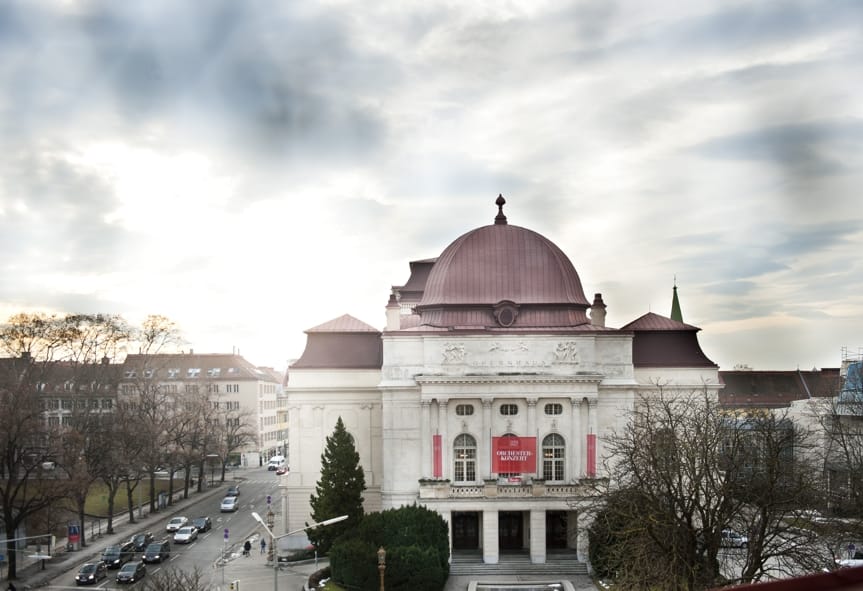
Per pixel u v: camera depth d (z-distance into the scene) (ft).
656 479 228.84
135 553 362.12
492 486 336.49
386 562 288.10
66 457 378.53
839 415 375.25
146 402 506.07
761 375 556.92
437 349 356.18
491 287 367.45
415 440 357.20
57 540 400.26
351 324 407.64
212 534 415.64
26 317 494.18
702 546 216.13
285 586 307.37
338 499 346.13
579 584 306.55
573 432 349.82
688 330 384.27
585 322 369.50
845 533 221.25
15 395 360.07
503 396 350.84
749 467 250.16
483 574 323.98
